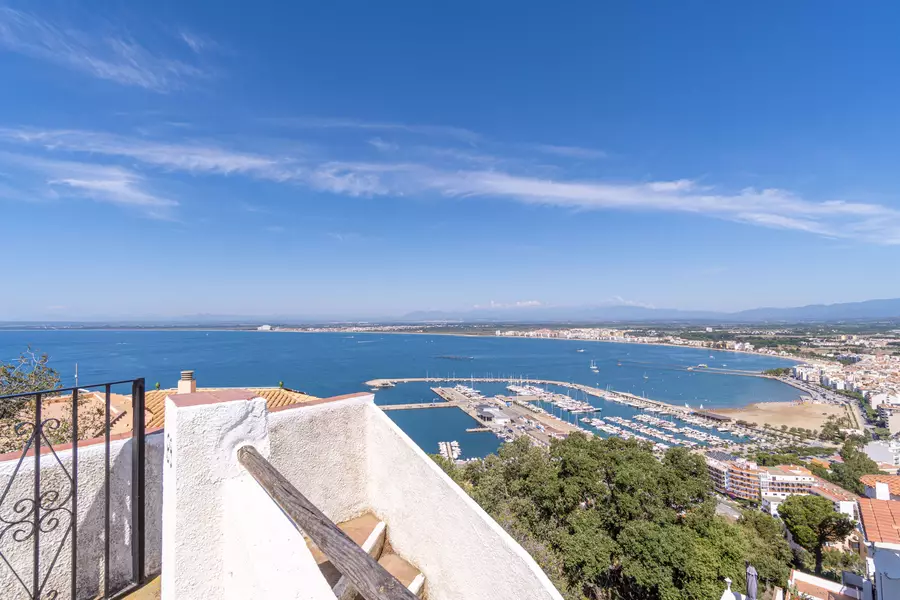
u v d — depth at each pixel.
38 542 2.31
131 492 2.77
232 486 2.19
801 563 22.08
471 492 16.84
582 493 15.59
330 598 1.91
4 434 5.73
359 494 3.87
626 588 15.09
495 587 2.98
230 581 2.13
